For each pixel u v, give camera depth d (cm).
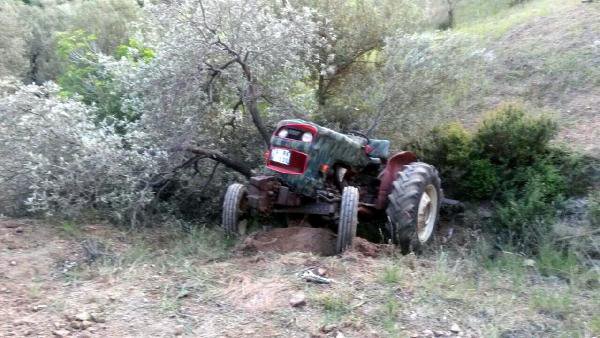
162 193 774
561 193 726
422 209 642
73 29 1778
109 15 1766
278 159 617
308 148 602
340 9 977
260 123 780
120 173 659
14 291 479
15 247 568
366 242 591
